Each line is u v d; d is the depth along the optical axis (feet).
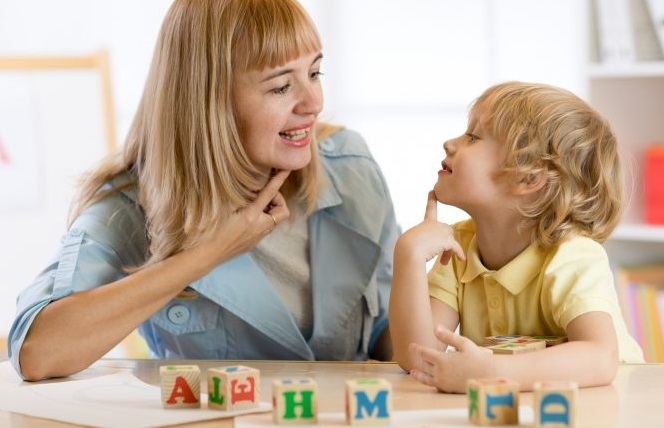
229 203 5.32
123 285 5.05
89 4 11.56
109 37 11.59
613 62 9.45
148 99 5.50
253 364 5.02
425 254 4.89
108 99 10.03
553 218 4.97
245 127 5.33
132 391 4.47
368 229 6.01
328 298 5.94
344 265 5.97
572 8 10.84
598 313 4.55
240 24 5.22
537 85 5.18
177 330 5.82
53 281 5.22
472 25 11.30
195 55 5.25
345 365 4.94
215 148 5.25
